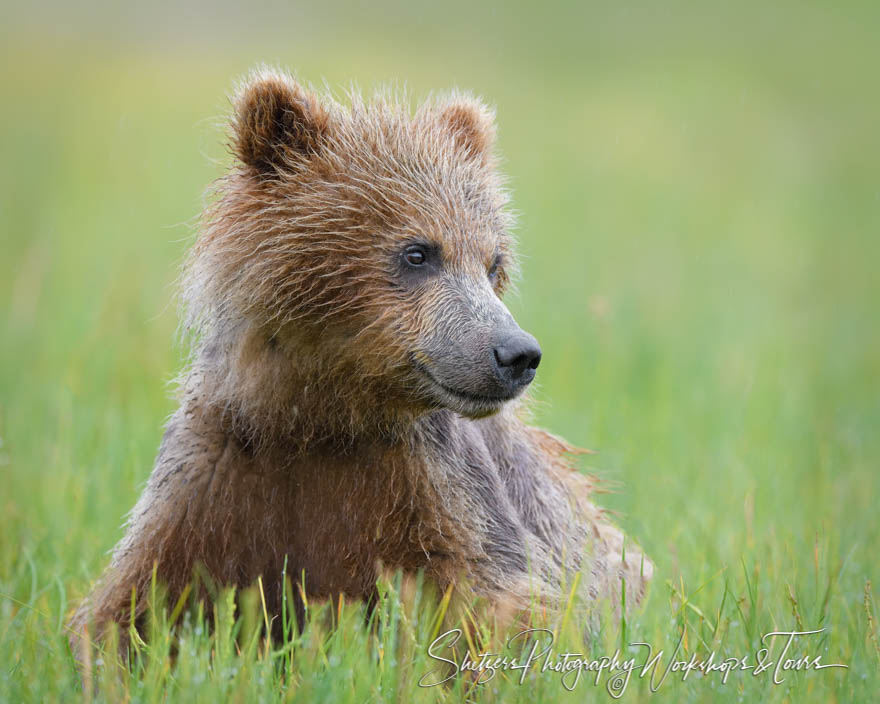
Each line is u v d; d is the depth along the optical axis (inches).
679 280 1098.1
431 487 362.0
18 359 743.1
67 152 1561.3
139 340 763.4
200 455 361.4
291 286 352.8
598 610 399.5
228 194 370.0
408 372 354.9
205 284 367.2
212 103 1959.9
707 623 377.1
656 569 438.6
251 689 307.0
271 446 361.7
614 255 1182.9
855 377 828.0
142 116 1855.3
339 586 364.5
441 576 359.3
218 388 362.3
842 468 574.6
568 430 637.3
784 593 398.9
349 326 355.3
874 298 1130.7
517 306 863.1
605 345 794.2
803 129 2185.0
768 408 699.4
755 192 1674.5
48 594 418.6
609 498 520.4
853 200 1653.5
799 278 1198.3
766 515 497.0
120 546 374.3
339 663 315.3
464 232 363.6
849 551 438.9
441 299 354.3
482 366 345.1
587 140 1969.7
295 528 366.3
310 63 2292.1
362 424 360.2
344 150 366.0
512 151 1812.3
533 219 1321.4
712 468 578.2
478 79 2449.6
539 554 384.8
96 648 346.3
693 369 794.8
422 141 375.9
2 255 1039.0
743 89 2529.5
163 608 349.7
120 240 1086.4
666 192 1611.7
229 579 362.6
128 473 510.9
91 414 617.0
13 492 520.1
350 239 354.3
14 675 330.6
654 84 2586.1
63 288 911.0
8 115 1847.9
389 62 2474.2
